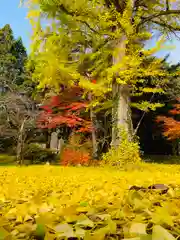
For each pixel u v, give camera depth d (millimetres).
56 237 992
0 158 19516
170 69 19484
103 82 11695
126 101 12062
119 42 11641
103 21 11094
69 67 12398
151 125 22297
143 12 12320
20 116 18500
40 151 20094
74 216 1235
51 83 12812
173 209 1402
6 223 1244
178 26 12641
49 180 5258
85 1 10953
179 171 9586
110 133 17984
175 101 20453
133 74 11180
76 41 12562
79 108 16266
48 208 1597
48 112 17281
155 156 22500
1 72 23781
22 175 7105
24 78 23562
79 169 10172
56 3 10852
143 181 3969
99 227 1119
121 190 2547
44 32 12211
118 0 11633
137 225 1004
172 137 17953
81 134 17578
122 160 11516
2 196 2541
